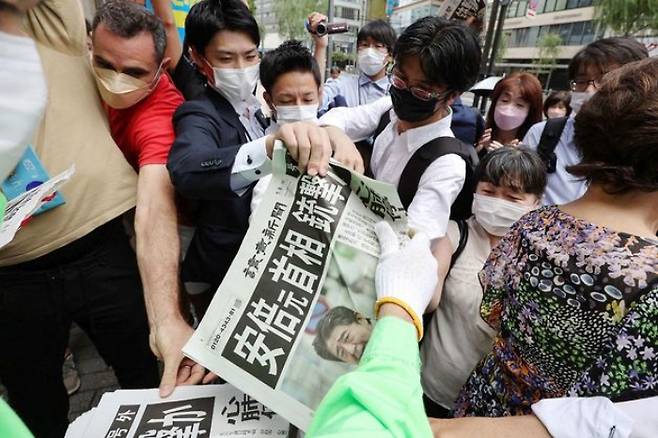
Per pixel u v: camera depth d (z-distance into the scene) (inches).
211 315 27.2
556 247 28.2
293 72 52.9
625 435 22.5
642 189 25.4
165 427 27.6
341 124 56.7
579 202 30.2
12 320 46.7
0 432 11.7
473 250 49.6
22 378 50.6
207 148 37.3
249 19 49.7
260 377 25.7
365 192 28.8
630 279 24.0
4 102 12.6
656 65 25.4
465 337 46.8
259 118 58.2
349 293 27.4
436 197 41.1
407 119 44.9
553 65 1039.0
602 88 27.5
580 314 26.1
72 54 44.7
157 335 34.6
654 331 23.0
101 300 50.3
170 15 56.4
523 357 31.7
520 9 1103.0
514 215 47.3
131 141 47.9
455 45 39.4
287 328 26.8
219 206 45.3
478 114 98.0
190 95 55.1
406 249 27.1
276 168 29.7
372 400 17.1
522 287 30.5
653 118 23.5
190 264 48.7
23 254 43.5
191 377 32.2
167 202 41.6
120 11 42.3
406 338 21.9
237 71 49.6
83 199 45.0
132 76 43.0
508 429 25.9
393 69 43.7
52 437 54.8
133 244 62.3
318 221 28.7
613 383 23.9
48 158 41.7
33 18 40.4
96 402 71.3
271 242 28.7
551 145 73.7
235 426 27.8
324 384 25.4
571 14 981.8
